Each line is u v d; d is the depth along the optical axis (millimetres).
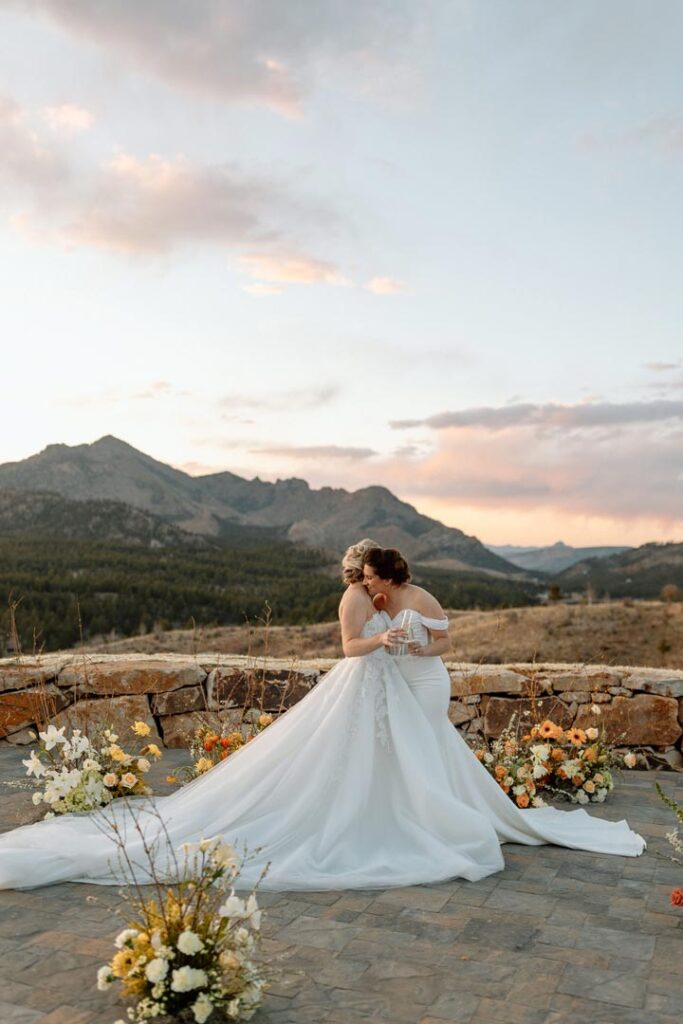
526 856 5285
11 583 119375
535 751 6637
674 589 63844
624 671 8414
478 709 8109
